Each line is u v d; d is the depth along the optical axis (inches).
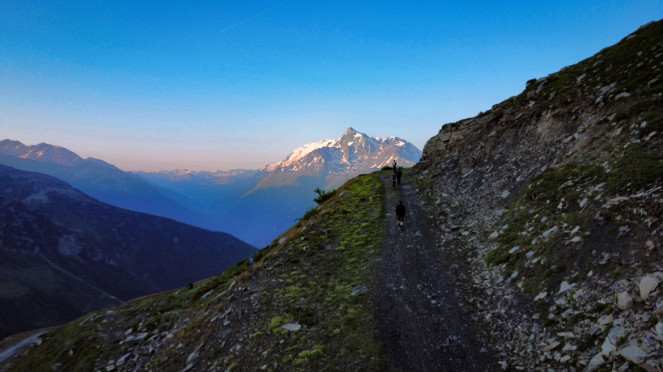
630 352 356.8
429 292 690.2
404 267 821.2
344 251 985.5
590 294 475.8
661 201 498.3
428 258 856.9
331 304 692.1
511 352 478.3
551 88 1424.7
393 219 1205.1
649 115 728.3
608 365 368.2
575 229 611.5
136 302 1883.6
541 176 908.6
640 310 393.7
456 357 492.4
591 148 842.2
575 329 447.5
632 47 1179.3
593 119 968.3
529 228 751.1
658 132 666.2
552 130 1159.6
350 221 1256.8
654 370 326.6
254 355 576.4
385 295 695.1
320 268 898.1
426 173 1840.6
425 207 1301.7
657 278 406.3
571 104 1163.3
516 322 531.8
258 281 901.2
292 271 914.1
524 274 632.4
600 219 574.2
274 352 565.6
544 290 555.5
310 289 782.5
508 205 965.8
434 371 469.7
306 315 663.1
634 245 483.5
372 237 1053.8
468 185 1355.8
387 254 911.7
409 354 509.0
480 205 1115.3
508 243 768.3
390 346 529.7
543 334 481.1
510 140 1398.9
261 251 1531.7
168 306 1343.5
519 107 1540.4
